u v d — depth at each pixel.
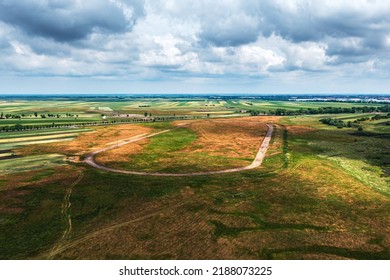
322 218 58.28
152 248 48.31
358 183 77.00
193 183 78.50
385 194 69.81
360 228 54.34
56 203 65.62
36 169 89.25
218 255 46.22
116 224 56.44
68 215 60.12
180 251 47.41
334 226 55.12
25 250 47.84
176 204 65.25
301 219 57.91
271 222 56.84
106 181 79.62
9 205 64.25
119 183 78.25
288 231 53.44
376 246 48.69
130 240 50.75
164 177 83.88
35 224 56.44
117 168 92.25
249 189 73.88
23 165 93.25
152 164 97.38
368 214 59.81
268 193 71.12
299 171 87.88
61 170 88.75
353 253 46.78
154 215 60.16
